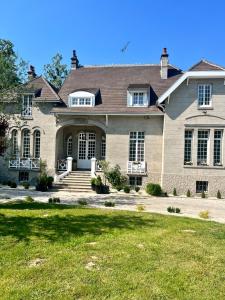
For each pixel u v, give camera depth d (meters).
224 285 6.21
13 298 5.41
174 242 8.78
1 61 20.17
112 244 8.28
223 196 24.92
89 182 26.02
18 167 28.95
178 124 25.64
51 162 28.69
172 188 25.58
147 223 11.23
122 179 26.83
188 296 5.68
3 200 18.41
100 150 30.27
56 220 10.85
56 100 28.11
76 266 6.77
